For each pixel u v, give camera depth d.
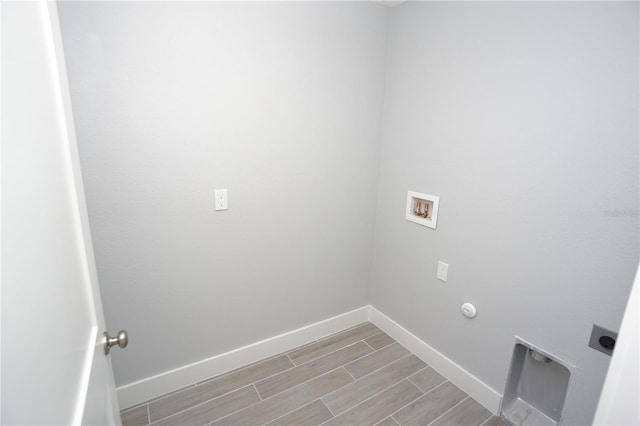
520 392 1.64
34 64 0.50
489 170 1.56
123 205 1.44
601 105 1.16
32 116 0.48
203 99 1.53
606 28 1.13
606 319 1.22
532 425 1.54
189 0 1.41
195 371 1.79
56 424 0.45
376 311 2.42
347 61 1.94
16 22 0.43
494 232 1.57
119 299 1.51
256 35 1.61
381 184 2.25
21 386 0.37
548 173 1.34
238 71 1.59
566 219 1.30
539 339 1.45
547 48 1.30
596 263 1.23
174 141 1.50
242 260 1.83
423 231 1.97
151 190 1.49
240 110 1.64
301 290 2.11
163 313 1.64
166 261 1.59
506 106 1.46
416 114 1.93
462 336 1.80
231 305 1.85
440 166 1.81
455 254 1.78
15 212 0.39
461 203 1.72
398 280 2.20
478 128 1.59
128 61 1.33
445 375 1.91
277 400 1.70
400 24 1.97
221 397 1.71
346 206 2.17
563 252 1.32
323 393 1.76
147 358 1.65
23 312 0.39
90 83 1.28
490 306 1.63
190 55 1.46
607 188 1.18
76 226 0.69
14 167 0.40
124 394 1.60
